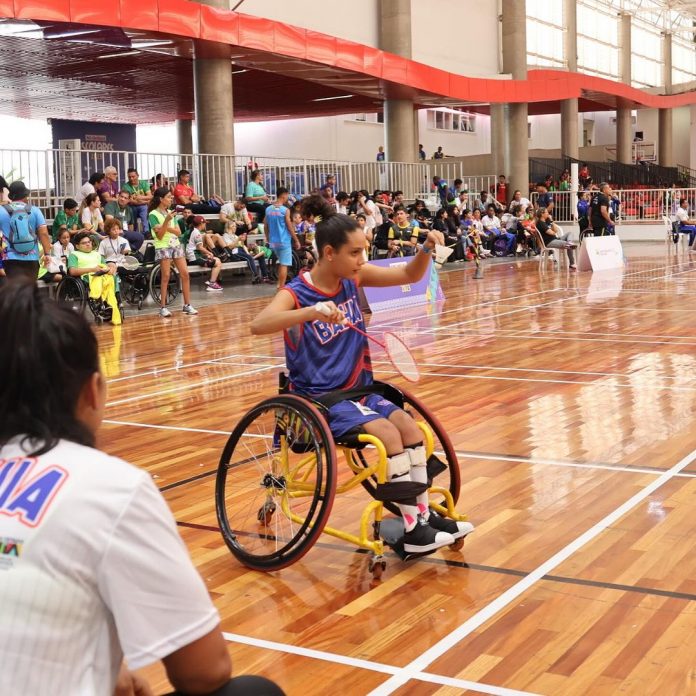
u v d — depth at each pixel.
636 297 13.37
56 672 1.25
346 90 23.56
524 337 9.76
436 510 3.93
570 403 6.47
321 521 3.44
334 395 3.66
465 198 23.30
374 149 33.19
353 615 3.21
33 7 13.52
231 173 17.39
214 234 15.55
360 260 3.65
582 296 13.74
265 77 23.33
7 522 1.27
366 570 3.63
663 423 5.80
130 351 9.37
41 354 1.33
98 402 1.42
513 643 2.93
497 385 7.20
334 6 23.03
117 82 25.20
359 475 3.65
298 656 2.91
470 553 3.74
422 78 22.66
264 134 32.66
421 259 3.73
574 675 2.70
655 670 2.72
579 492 4.47
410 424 3.62
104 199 13.97
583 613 3.13
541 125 40.34
